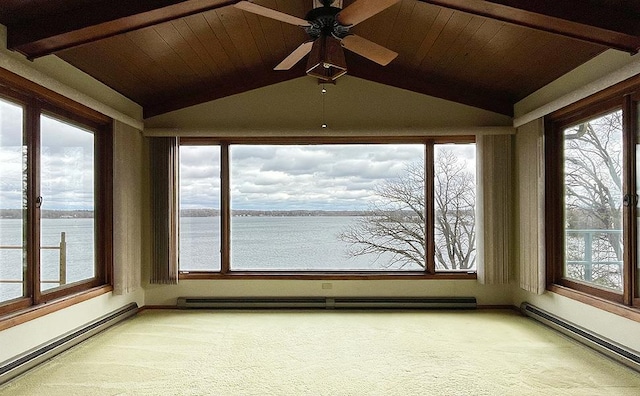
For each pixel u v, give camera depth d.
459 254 5.30
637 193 3.21
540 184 4.26
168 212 4.93
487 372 3.03
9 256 3.05
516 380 2.89
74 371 3.05
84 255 4.04
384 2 2.41
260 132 4.89
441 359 3.29
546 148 4.31
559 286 4.07
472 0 2.81
